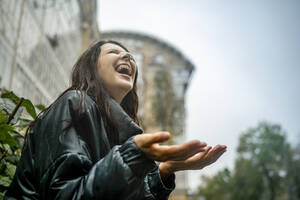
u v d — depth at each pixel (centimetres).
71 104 78
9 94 127
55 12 581
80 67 107
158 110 1928
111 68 102
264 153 3184
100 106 91
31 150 78
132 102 129
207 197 3841
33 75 401
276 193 3072
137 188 59
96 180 57
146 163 59
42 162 70
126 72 106
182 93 2953
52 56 540
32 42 411
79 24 961
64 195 61
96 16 1165
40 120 81
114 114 88
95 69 103
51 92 473
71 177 65
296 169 2942
